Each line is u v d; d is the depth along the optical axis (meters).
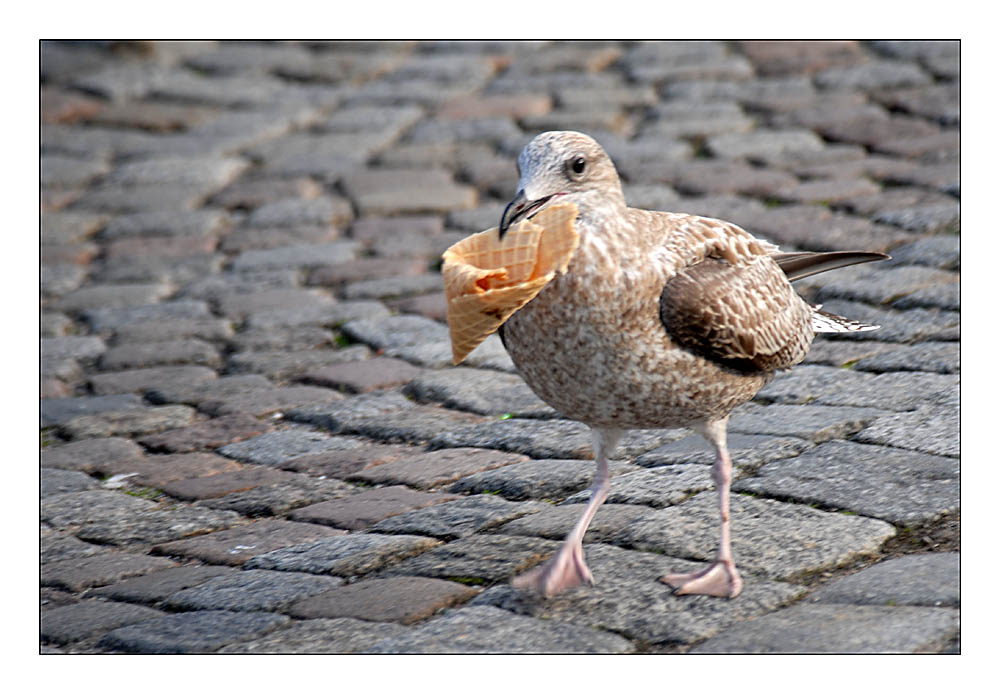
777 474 7.61
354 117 17.19
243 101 18.14
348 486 8.40
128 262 13.44
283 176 15.42
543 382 6.93
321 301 12.11
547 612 6.34
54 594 7.13
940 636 5.68
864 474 7.44
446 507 7.80
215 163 15.99
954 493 7.05
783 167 13.81
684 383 6.84
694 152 14.59
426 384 10.05
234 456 9.11
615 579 6.62
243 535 7.76
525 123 16.17
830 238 11.69
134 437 9.62
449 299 6.16
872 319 10.03
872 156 13.80
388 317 11.56
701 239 7.14
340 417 9.62
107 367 11.02
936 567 6.30
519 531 7.35
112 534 7.94
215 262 13.29
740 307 6.95
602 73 17.75
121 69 19.14
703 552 6.83
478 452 8.70
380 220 13.92
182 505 8.33
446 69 18.59
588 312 6.55
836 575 6.43
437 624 6.29
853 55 17.14
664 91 16.70
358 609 6.53
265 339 11.35
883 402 8.52
